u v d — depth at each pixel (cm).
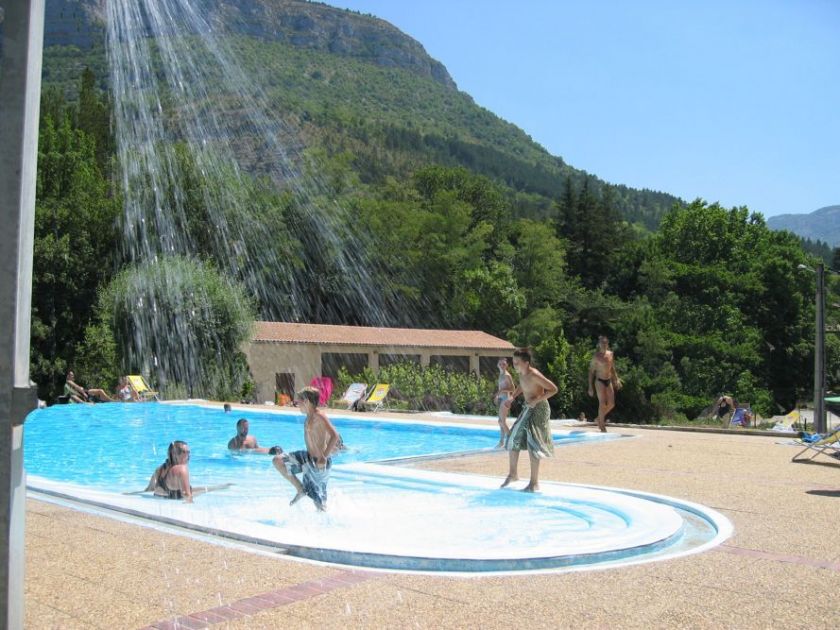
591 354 2450
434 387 2720
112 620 400
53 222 3456
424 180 6806
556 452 1235
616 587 464
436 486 892
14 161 283
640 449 1280
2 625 287
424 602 434
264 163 5122
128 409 2241
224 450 1392
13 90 283
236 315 3231
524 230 6262
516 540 632
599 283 6875
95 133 4200
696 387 5109
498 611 417
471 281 5791
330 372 3791
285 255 4912
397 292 5516
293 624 394
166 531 624
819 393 2069
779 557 541
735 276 5953
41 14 294
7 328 287
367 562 523
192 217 4266
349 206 5425
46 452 1445
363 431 1775
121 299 3180
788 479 932
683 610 419
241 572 495
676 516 679
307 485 772
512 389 1341
